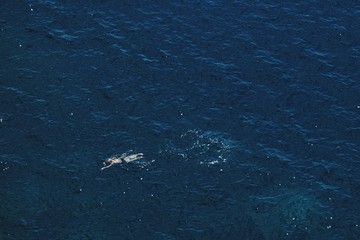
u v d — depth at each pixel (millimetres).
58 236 83250
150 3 116000
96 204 86875
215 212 87312
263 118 99250
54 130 95375
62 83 101688
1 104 98000
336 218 87438
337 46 110312
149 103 100062
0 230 83312
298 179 91750
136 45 108438
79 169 90812
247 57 107750
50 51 106250
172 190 89312
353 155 95250
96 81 102438
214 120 98438
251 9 115875
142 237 83875
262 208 88000
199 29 111938
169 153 93688
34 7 112812
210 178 91188
